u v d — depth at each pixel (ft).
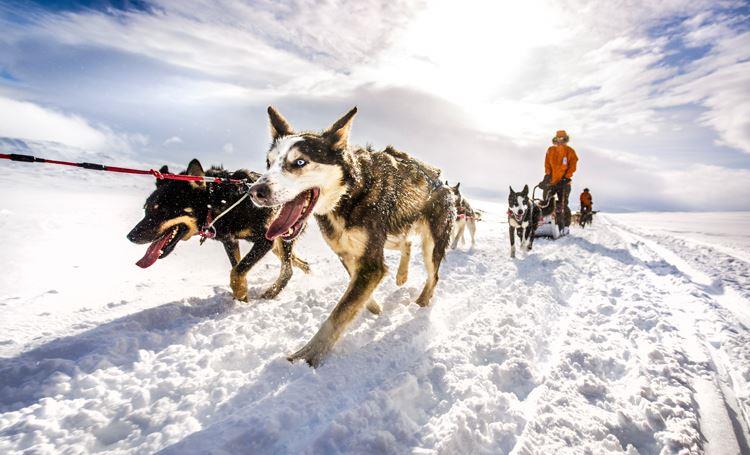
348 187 8.84
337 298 12.48
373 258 9.04
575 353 8.87
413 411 6.60
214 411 6.34
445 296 13.42
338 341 9.00
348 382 7.27
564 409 6.71
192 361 7.80
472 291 14.21
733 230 70.85
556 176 32.81
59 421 5.83
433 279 12.36
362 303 8.72
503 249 27.73
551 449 5.66
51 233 23.15
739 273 19.62
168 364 7.78
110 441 5.73
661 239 40.86
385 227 9.57
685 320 11.77
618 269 20.12
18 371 7.11
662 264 22.03
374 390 6.72
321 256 22.80
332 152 8.64
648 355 8.85
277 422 5.88
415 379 7.16
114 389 6.86
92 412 5.98
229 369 7.90
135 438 5.69
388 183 9.77
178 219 10.96
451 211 13.17
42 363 7.25
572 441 5.91
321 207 8.98
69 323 9.75
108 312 10.68
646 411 6.67
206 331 9.43
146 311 9.99
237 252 13.10
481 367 8.15
